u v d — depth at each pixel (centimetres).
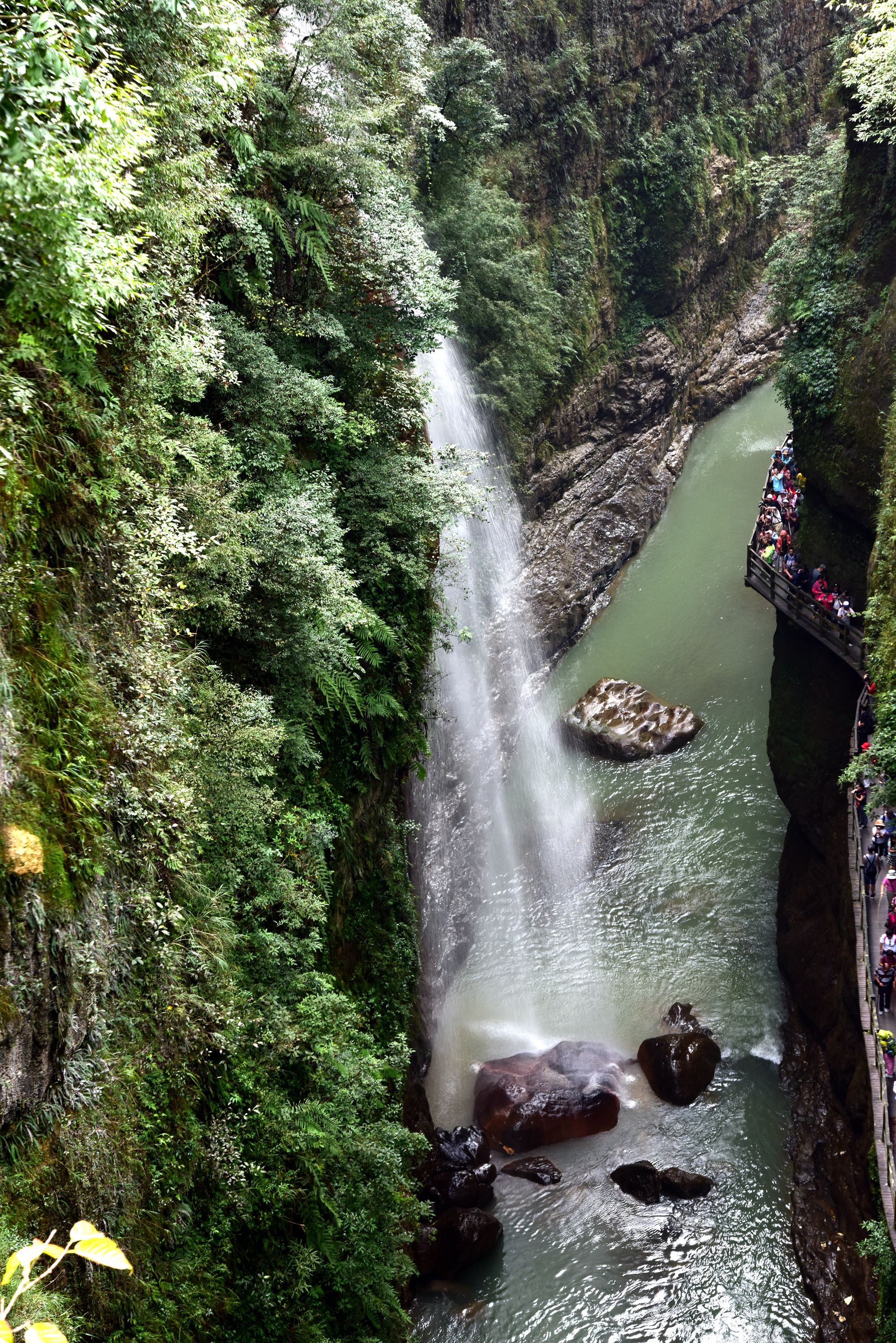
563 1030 2272
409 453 1675
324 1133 972
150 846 789
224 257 1215
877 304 2352
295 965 1077
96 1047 696
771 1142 1981
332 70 1401
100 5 820
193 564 969
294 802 1238
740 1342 1612
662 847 2734
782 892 2473
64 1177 632
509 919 2561
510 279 2883
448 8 3009
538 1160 1917
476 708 2880
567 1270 1720
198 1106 841
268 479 1210
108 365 843
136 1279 682
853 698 2434
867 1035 1709
